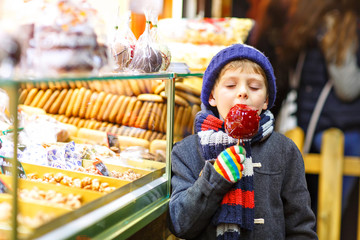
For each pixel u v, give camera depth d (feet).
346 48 10.89
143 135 5.48
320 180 11.39
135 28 8.71
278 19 11.30
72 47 3.17
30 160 4.91
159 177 4.79
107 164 5.05
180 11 9.80
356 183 11.12
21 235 2.89
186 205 4.24
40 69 3.11
